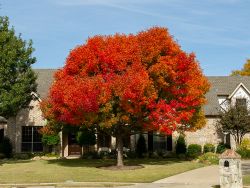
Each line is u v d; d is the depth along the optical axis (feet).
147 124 96.89
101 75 91.40
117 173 90.17
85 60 95.45
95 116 91.15
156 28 99.04
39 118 138.41
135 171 93.61
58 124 110.93
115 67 93.04
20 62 113.70
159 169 97.40
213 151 139.85
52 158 132.57
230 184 65.51
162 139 143.33
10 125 138.00
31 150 138.21
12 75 112.27
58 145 136.46
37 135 138.82
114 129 101.91
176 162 116.47
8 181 79.20
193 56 101.04
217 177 82.79
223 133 144.66
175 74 96.89
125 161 119.65
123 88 88.12
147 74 91.30
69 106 90.22
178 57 98.78
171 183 75.72
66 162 116.26
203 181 77.71
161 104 94.53
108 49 93.81
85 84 88.43
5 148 133.28
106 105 90.07
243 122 133.90
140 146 135.95
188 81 100.32
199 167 102.63
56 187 72.79
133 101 88.69
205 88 109.19
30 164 110.83
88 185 74.28
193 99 100.99
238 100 153.28
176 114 98.22
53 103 94.07
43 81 151.94
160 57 96.63
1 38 111.45
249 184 71.31
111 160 122.62
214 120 145.79
